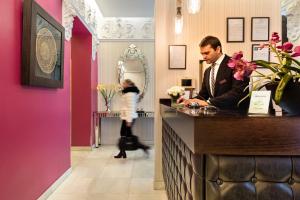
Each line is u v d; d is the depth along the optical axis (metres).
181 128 1.62
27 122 2.90
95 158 5.72
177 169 2.05
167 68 4.00
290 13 3.82
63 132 4.23
